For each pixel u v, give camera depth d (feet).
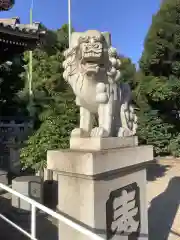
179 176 31.12
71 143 9.69
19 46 26.14
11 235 13.41
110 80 9.74
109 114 9.53
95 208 8.11
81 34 9.29
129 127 11.14
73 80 9.62
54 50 47.29
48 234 13.88
